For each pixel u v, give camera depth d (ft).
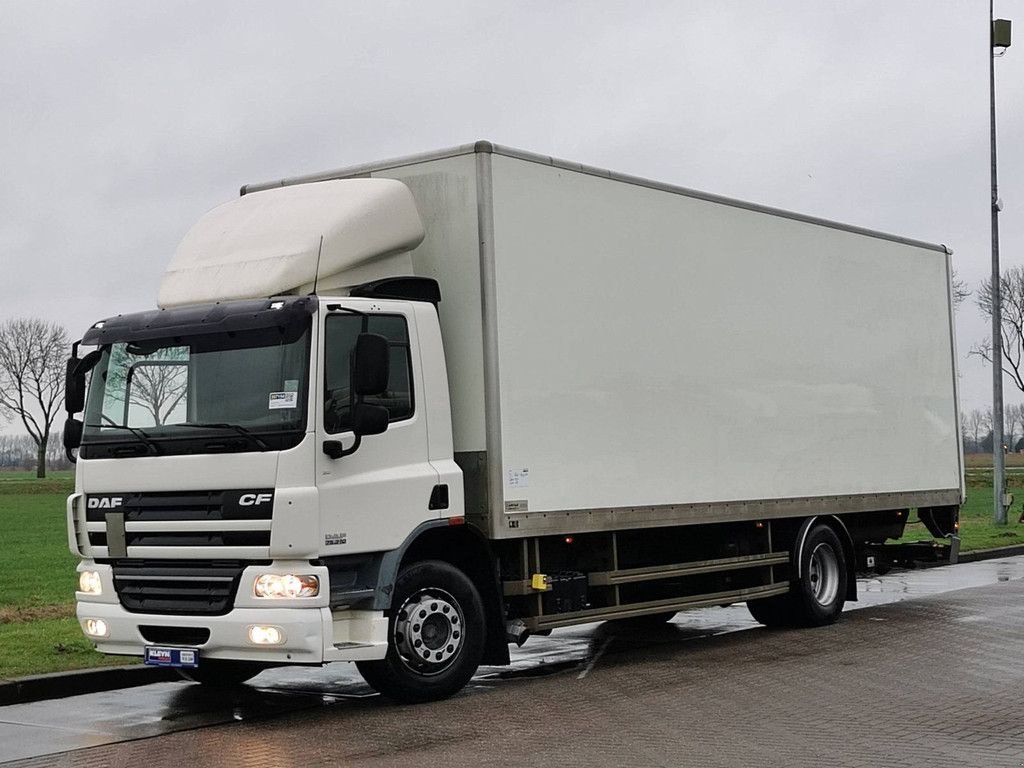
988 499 149.48
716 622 52.54
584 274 38.99
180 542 32.37
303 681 39.40
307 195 36.19
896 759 26.27
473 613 35.24
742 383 45.44
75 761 28.07
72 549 34.63
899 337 54.75
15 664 38.34
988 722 30.01
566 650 44.83
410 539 33.45
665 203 42.50
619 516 39.65
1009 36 104.12
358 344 31.30
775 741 28.27
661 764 26.23
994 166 105.60
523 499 36.22
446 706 33.81
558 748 28.04
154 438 32.89
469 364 35.83
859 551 54.03
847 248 51.75
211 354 32.81
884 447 53.21
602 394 39.34
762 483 46.06
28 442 379.35
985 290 254.06
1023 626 47.88
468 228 36.01
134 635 33.17
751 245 46.44
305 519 31.09
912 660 39.88
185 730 31.55
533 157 37.50
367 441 32.83
